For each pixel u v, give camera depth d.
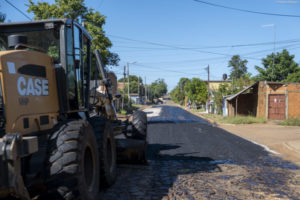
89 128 3.91
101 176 4.77
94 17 25.75
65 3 25.06
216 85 57.50
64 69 4.21
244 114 26.36
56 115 4.12
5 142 2.69
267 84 23.22
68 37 4.36
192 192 5.08
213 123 22.09
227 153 9.23
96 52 7.02
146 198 4.69
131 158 7.06
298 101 22.84
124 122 8.01
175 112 42.88
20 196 2.88
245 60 69.38
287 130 16.38
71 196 3.30
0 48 4.36
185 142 11.54
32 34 4.33
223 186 5.51
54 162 3.29
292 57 39.00
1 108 3.11
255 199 4.78
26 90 3.46
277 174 6.54
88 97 5.39
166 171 6.67
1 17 10.62
